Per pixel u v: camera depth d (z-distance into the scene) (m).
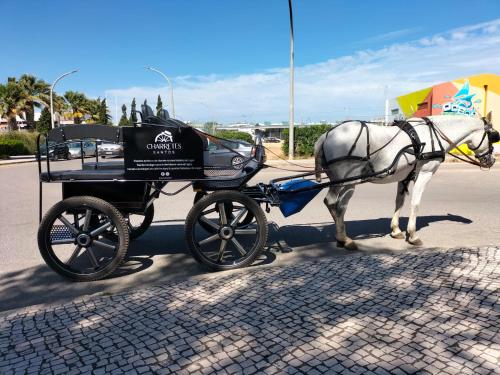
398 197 6.55
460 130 6.33
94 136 4.98
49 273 5.45
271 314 3.88
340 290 4.36
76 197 4.92
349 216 8.41
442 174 15.16
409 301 4.04
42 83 49.84
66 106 63.41
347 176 5.66
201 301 4.22
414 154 5.82
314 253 5.95
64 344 3.47
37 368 3.14
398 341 3.35
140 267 5.59
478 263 4.99
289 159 23.52
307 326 3.63
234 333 3.55
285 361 3.13
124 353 3.31
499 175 14.75
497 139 6.64
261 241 5.26
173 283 4.76
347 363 3.08
